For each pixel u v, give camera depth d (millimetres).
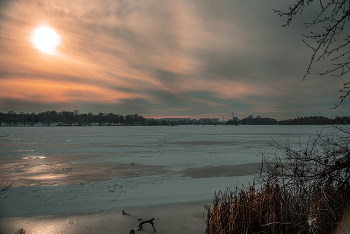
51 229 5320
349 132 3240
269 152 19938
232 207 3832
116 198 7832
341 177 3387
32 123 181625
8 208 6770
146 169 13211
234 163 14766
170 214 6234
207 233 3922
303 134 51031
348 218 3084
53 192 8656
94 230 5242
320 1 3312
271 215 3355
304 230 3281
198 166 13992
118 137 43500
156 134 55812
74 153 20328
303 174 3566
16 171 12727
